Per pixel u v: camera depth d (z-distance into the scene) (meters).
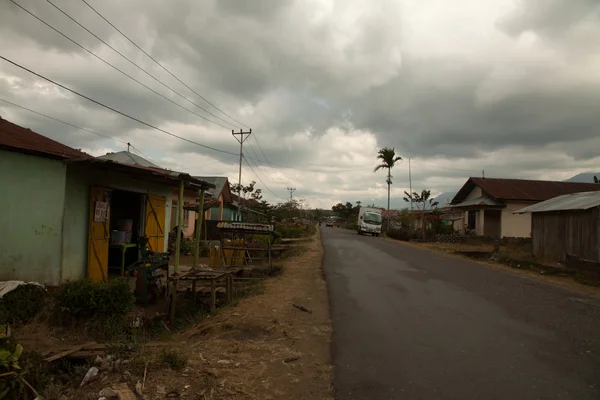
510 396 4.28
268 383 4.59
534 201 31.28
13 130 9.49
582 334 6.52
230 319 7.06
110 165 8.51
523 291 10.25
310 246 23.81
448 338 6.27
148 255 9.80
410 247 24.30
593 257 14.48
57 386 4.39
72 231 9.01
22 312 6.41
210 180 33.97
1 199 8.08
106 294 6.38
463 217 35.34
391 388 4.48
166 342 6.03
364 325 7.02
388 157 46.88
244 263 14.42
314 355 5.55
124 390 4.27
